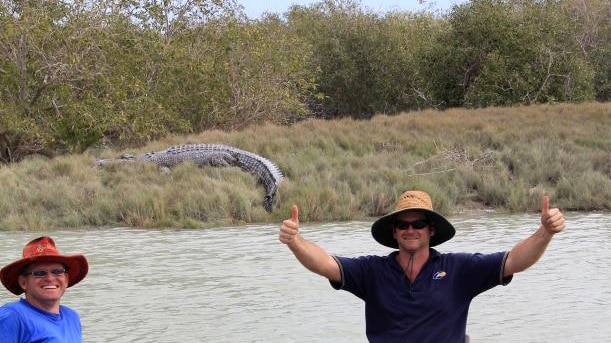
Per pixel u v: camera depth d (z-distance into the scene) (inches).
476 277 194.4
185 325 314.5
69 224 600.7
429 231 195.8
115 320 322.7
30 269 179.6
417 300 192.2
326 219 621.3
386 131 922.1
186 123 1048.2
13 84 922.7
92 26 937.5
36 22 890.1
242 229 573.9
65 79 913.5
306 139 883.4
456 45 1357.0
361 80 1507.1
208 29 1109.7
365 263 198.5
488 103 1279.5
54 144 1003.9
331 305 344.2
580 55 1551.4
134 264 437.1
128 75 976.3
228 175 710.5
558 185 694.5
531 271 403.5
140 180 717.3
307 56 1220.5
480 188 709.3
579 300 345.1
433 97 1387.8
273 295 361.7
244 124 1127.0
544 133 895.1
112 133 1055.6
